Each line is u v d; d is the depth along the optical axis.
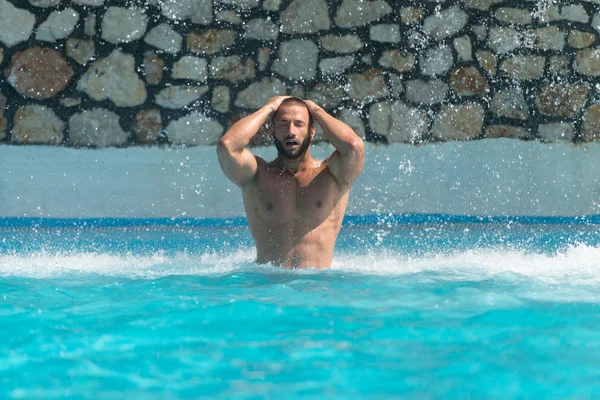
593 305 12.04
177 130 25.14
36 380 8.96
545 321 11.17
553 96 25.78
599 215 25.98
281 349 9.95
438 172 25.59
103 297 12.82
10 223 24.41
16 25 24.55
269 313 11.66
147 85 24.98
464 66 25.52
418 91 25.45
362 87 25.31
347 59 25.25
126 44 24.88
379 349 9.92
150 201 25.14
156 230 23.50
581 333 10.53
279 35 25.12
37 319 11.45
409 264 16.53
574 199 25.94
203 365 9.43
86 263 16.97
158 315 11.61
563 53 25.73
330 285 13.73
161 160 25.14
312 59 25.19
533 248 19.38
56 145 24.84
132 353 9.88
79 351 9.98
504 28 25.56
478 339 10.30
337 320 11.30
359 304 12.22
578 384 8.61
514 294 12.90
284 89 25.19
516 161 25.75
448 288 13.48
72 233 22.70
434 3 25.39
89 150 24.94
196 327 10.99
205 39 25.03
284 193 15.50
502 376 8.89
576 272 15.31
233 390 8.62
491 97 25.64
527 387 8.55
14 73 24.61
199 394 8.51
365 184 25.44
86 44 24.78
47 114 24.78
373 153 25.41
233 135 14.85
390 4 25.28
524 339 10.28
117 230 23.47
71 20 24.72
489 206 25.73
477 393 8.38
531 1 25.58
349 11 25.20
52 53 24.70
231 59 25.09
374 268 15.84
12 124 24.67
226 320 11.31
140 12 24.88
